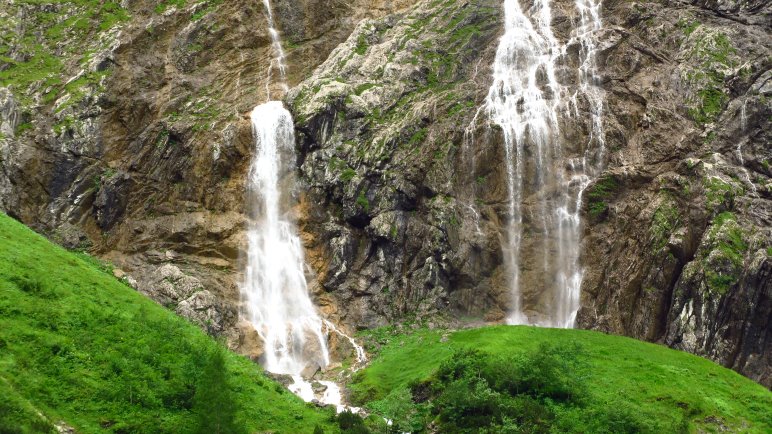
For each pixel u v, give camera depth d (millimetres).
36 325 35625
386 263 54969
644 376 41719
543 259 55750
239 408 34812
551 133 58812
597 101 59719
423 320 52031
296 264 55531
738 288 47812
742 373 46656
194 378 35969
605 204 55562
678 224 51750
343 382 45969
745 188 51969
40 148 55344
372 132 59750
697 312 48156
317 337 51031
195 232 55312
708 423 38312
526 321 53844
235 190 58031
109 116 59469
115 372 35031
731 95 56812
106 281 43406
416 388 41500
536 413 37312
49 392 32344
